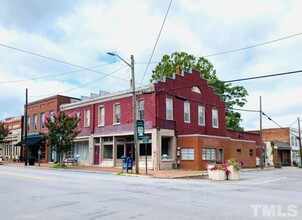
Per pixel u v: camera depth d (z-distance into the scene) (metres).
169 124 28.58
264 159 48.16
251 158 39.19
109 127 31.34
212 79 43.91
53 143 30.20
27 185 14.39
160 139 27.41
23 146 43.44
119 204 9.50
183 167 28.44
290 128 55.34
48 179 17.28
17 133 45.66
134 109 23.52
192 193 12.04
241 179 20.73
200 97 33.19
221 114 36.38
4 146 49.56
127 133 29.38
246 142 38.28
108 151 31.94
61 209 8.80
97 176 20.34
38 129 41.41
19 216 8.02
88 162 33.31
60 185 14.45
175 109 29.55
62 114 30.88
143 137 23.09
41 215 8.09
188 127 30.86
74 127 30.69
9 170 25.17
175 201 10.05
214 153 30.06
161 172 24.28
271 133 56.47
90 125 33.53
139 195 11.36
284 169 38.84
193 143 27.95
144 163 28.12
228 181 18.98
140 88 28.77
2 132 42.28
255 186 15.93
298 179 21.02
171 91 29.34
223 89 47.31
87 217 7.81
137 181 17.02
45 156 39.81
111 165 30.66
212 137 29.92
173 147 28.91
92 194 11.56
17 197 10.95
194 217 7.75
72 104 36.34
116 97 31.09
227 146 32.41
